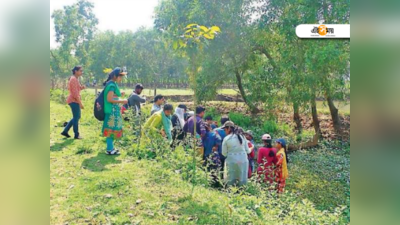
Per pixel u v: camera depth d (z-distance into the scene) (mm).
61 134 6980
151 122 6711
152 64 26453
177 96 20250
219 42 11859
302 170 8219
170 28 13664
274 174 5980
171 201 4203
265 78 11938
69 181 4617
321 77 9922
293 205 4426
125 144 6801
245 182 5645
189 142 6270
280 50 11062
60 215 3625
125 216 3697
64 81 18391
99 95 5957
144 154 6137
